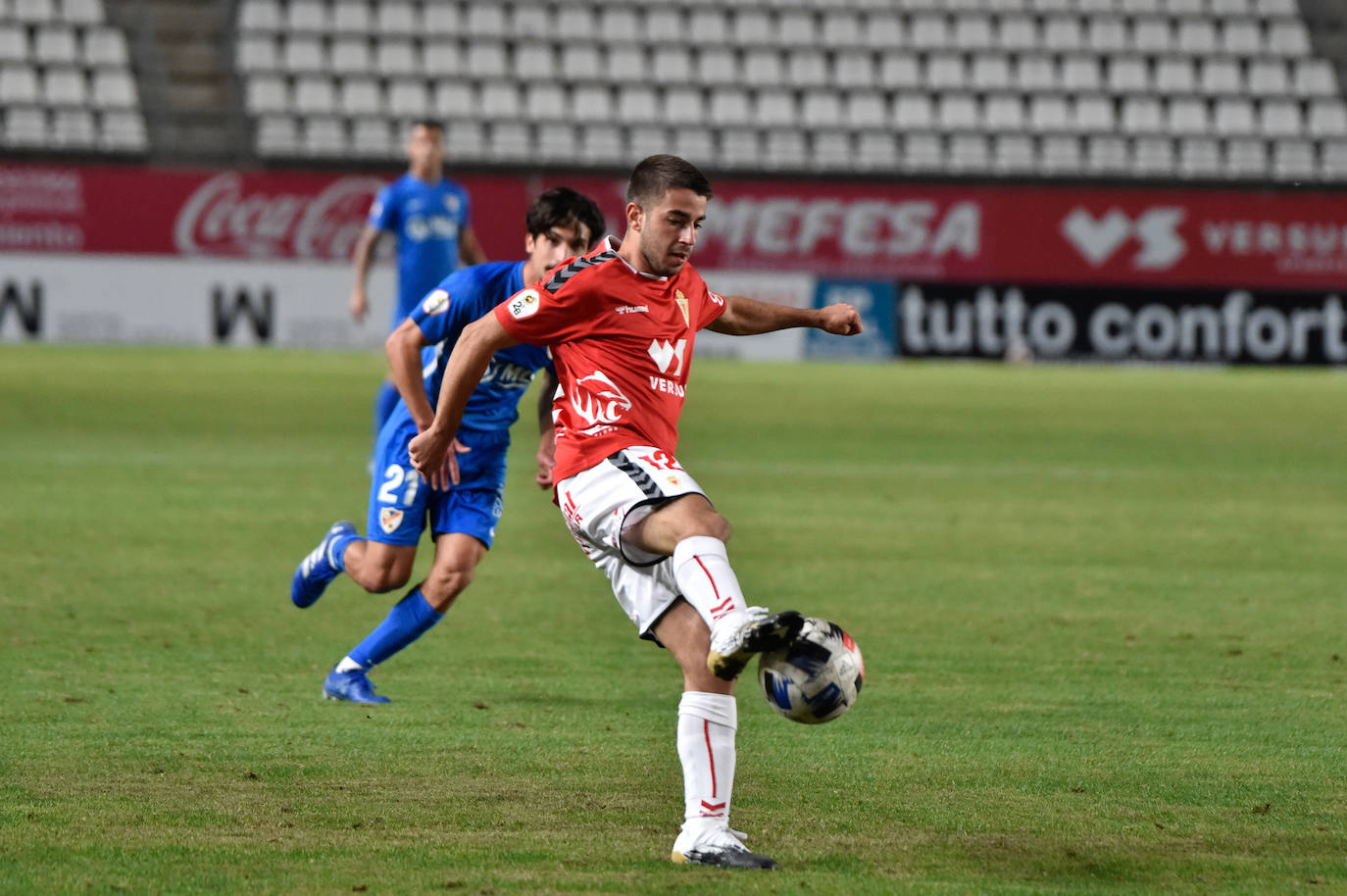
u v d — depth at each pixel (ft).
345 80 353.92
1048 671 71.87
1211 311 310.86
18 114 324.39
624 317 46.16
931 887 41.42
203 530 108.99
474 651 74.90
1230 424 205.05
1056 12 395.14
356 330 290.76
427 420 60.75
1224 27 395.75
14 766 52.90
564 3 379.35
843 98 375.25
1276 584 96.53
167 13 356.18
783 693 42.14
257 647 74.33
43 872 41.73
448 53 367.25
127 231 281.13
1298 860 44.60
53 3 348.38
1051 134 368.27
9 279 277.64
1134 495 139.13
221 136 341.00
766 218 301.84
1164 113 379.55
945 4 394.32
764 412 207.82
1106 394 247.09
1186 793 51.80
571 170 306.76
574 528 46.75
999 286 307.37
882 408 217.36
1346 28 398.42
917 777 53.36
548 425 64.13
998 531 116.37
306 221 287.89
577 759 55.01
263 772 52.49
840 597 89.61
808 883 41.47
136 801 48.91
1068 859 44.39
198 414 187.62
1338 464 166.40
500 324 46.65
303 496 126.62
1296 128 379.96
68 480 132.36
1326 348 313.12
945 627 81.61
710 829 43.39
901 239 305.53
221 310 285.64
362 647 64.28
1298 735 60.29
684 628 44.57
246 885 40.81
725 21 385.91
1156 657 75.20
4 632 75.77
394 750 55.88
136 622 79.10
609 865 42.93
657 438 46.65
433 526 64.90
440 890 40.50
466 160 309.42
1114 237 308.60
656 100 366.22
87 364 247.09
